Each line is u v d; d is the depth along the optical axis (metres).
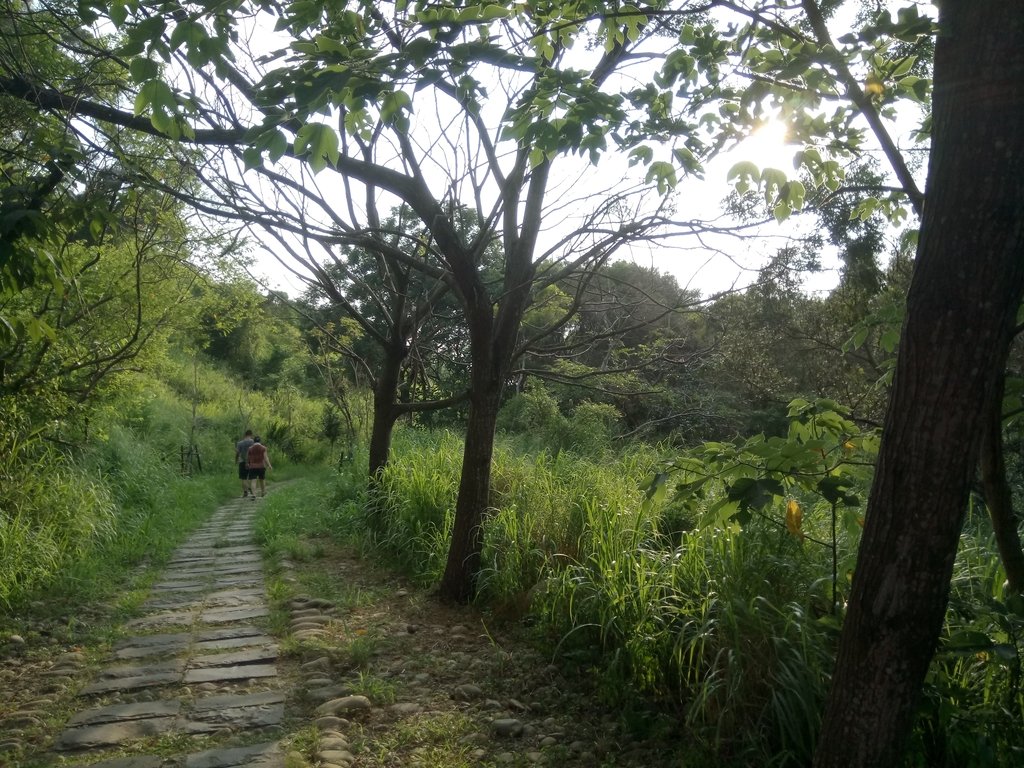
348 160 5.87
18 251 4.07
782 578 4.70
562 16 4.02
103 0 3.65
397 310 9.57
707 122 4.32
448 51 3.07
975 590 4.33
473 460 6.82
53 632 6.29
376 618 6.62
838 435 3.94
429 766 4.16
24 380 8.72
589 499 6.68
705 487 4.42
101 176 5.33
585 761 4.23
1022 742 3.62
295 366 30.19
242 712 4.80
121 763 4.17
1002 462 3.22
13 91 5.35
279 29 3.37
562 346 7.78
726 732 4.16
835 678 2.80
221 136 5.32
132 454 12.61
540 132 3.51
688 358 8.62
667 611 4.96
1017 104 2.39
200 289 12.48
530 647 5.80
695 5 4.02
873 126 3.39
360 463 12.01
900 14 2.89
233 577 8.37
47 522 8.12
